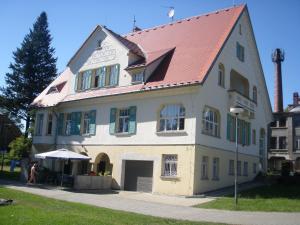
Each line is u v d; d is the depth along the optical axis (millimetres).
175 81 25484
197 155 23984
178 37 31047
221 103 27547
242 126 31641
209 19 31438
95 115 30609
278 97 64500
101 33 32250
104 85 30766
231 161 29031
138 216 14812
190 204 19969
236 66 30594
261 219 15086
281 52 65125
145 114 26844
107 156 29906
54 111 34281
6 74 56750
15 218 12711
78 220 12742
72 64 34250
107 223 12555
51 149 34062
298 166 61188
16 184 27812
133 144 27156
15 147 50812
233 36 30344
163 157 25359
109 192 25562
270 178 33031
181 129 24938
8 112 56438
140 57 30234
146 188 26266
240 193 24375
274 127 64438
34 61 56500
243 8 30859
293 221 14664
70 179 26250
